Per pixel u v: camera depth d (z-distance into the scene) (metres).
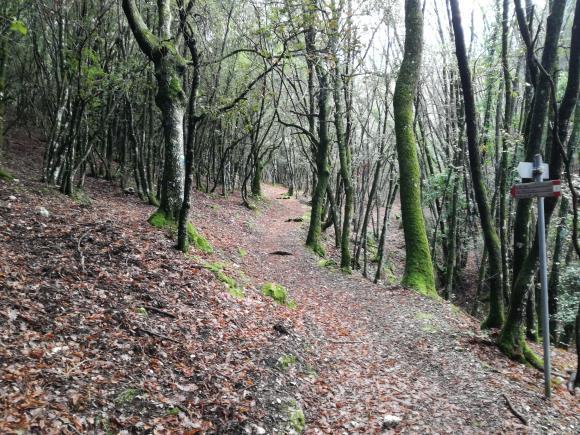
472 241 20.55
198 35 15.11
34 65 17.62
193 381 5.17
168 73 9.81
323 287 12.81
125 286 6.80
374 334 8.98
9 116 21.22
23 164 15.88
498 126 13.80
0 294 5.40
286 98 26.03
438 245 24.98
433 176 19.08
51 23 12.51
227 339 6.45
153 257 8.18
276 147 29.58
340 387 6.43
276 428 4.86
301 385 6.02
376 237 25.81
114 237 8.45
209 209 20.11
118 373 4.81
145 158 17.41
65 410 4.00
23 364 4.37
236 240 16.11
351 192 16.08
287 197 37.50
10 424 3.58
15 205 9.37
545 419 5.92
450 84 16.50
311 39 13.33
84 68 12.31
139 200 15.23
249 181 39.91
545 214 7.59
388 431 5.36
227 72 20.34
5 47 13.15
